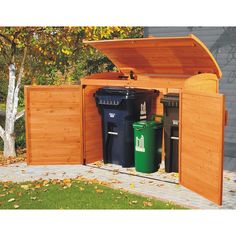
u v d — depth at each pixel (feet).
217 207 12.90
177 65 16.98
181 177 15.20
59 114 18.11
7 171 17.37
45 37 21.16
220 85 18.47
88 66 29.63
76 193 14.02
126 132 17.51
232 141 18.26
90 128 18.44
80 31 22.16
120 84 16.99
